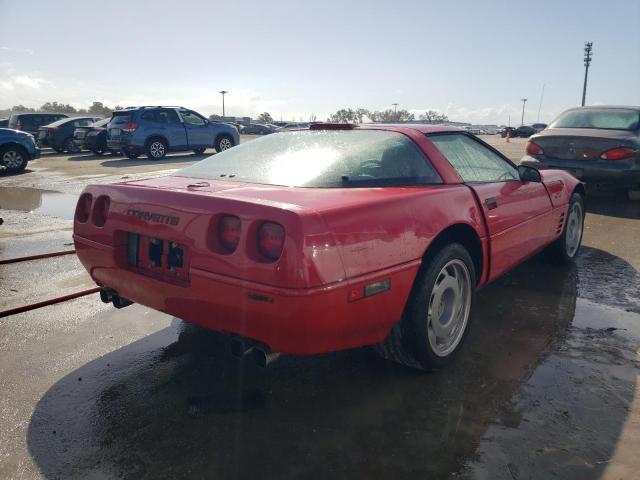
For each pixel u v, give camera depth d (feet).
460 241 10.32
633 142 22.66
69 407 8.43
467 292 9.94
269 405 8.46
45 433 7.75
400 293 8.15
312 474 6.82
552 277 14.73
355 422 7.97
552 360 9.83
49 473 6.89
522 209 11.93
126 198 8.89
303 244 6.79
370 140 9.99
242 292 7.16
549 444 7.35
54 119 70.18
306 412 8.25
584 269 15.46
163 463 7.07
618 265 15.84
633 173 22.79
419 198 8.73
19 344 10.70
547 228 13.66
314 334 7.20
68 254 17.46
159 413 8.25
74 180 36.63
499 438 7.51
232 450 7.33
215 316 7.71
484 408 8.29
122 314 12.32
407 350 8.93
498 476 6.73
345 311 7.32
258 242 7.16
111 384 9.15
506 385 8.95
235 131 56.49
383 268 7.76
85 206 10.02
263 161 9.98
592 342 10.59
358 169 9.06
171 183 9.34
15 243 18.90
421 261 8.48
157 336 11.11
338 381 9.21
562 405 8.32
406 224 8.20
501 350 10.26
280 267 6.82
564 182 14.78
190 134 52.39
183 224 7.85
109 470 6.95
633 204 25.59
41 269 15.75
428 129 10.71
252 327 7.34
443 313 9.55
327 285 6.96
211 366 9.79
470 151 11.32
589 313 12.10
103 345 10.68
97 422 8.02
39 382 9.21
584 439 7.45
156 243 8.50
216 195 7.85
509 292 13.53
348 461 7.07
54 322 11.82
